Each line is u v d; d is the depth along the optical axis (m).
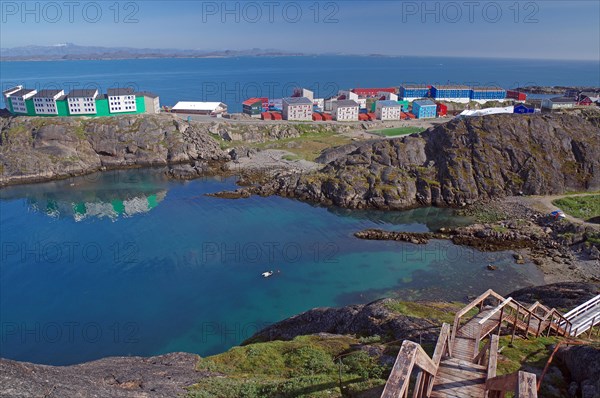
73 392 19.31
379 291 62.16
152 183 117.19
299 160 130.38
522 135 106.25
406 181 101.38
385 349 27.91
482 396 17.27
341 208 99.12
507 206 92.12
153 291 62.84
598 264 66.00
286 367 28.38
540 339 27.31
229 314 56.97
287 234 84.12
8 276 66.75
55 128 129.38
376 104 188.12
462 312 24.30
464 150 105.50
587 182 98.06
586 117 150.12
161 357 31.36
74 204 101.62
